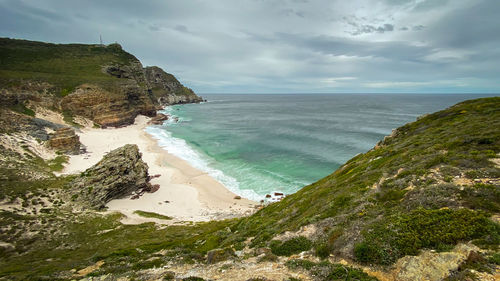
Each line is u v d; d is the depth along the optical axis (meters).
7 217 28.22
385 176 18.17
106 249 22.38
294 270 10.96
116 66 142.62
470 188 12.08
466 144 17.75
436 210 11.14
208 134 96.25
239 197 43.41
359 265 10.13
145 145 75.50
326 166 57.34
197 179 51.56
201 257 15.52
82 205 35.91
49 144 57.94
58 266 17.33
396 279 8.73
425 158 17.98
